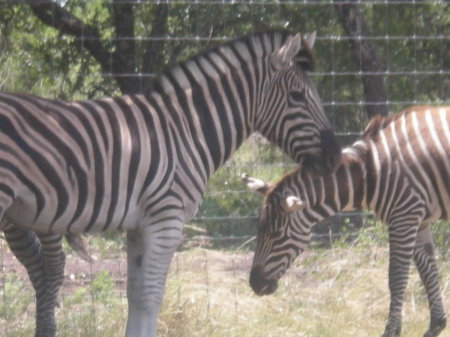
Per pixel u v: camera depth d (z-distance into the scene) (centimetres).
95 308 1280
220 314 1288
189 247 1645
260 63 1060
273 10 2002
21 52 1962
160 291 982
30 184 878
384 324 1316
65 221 916
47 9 1891
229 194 1895
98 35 1956
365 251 1559
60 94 1961
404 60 2073
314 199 1259
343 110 2028
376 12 2070
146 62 1894
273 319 1287
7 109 877
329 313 1329
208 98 1027
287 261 1262
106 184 927
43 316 1113
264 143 1902
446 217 1292
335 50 2058
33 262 1107
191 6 1939
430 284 1293
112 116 947
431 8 2080
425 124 1284
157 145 965
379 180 1266
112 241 1666
